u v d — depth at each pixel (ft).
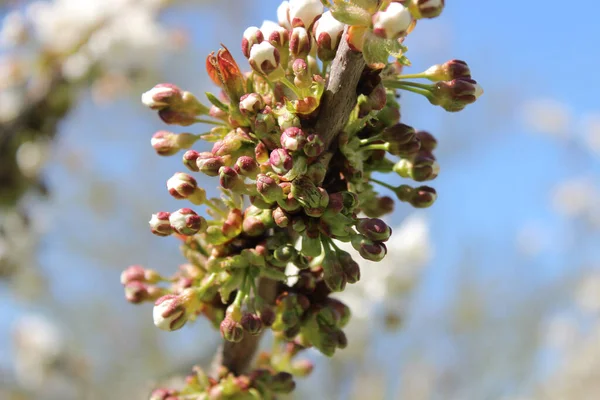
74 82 1.65
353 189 0.75
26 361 2.28
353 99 0.73
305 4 0.76
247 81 0.76
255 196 0.74
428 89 0.77
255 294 0.76
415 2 0.69
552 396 3.29
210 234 0.76
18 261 1.86
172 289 0.84
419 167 0.79
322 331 0.78
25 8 1.76
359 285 1.22
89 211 2.93
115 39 1.65
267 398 0.80
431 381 2.90
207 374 0.84
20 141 1.61
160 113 0.81
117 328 2.94
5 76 1.62
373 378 2.35
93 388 2.54
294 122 0.72
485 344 3.14
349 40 0.70
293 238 0.77
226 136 0.75
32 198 1.74
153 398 0.80
